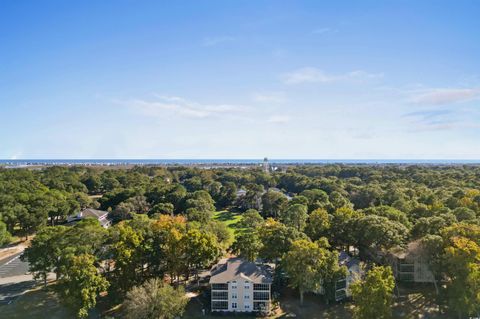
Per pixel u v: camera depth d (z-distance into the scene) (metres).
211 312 54.66
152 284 50.97
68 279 51.72
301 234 66.88
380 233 62.88
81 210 127.56
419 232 67.25
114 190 142.38
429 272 62.22
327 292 57.12
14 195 107.69
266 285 55.44
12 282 65.12
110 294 54.78
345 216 76.19
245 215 101.81
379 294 46.19
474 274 47.56
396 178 171.38
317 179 173.62
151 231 61.88
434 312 53.19
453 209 83.69
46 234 61.31
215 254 62.31
